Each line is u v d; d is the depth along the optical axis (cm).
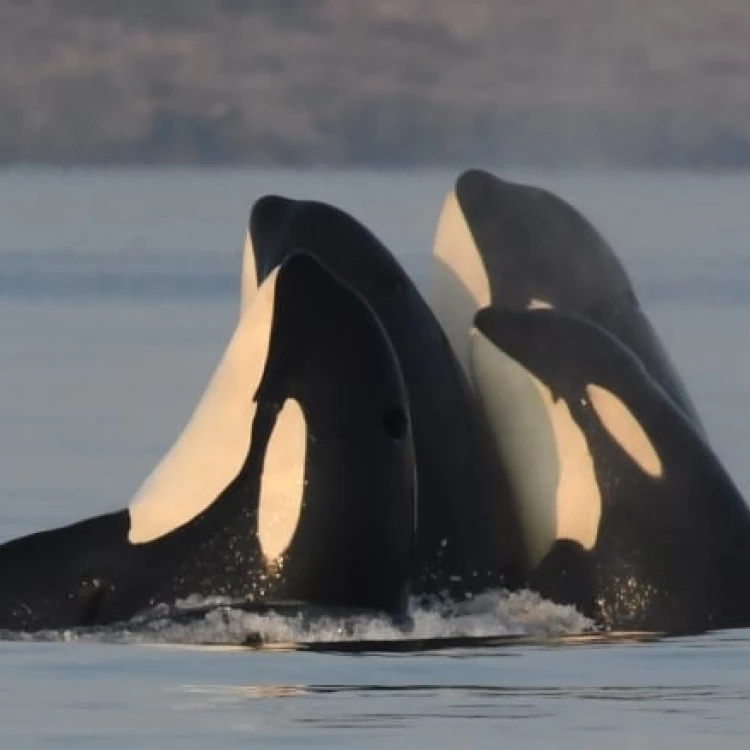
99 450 9375
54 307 15362
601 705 5378
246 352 5997
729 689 5519
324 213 6394
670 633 6094
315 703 5369
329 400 5906
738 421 9675
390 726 5188
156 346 12750
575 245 6694
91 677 5588
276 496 5912
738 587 6188
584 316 6606
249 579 5916
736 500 6288
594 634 6091
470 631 6059
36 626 5962
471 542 6212
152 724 5212
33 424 10075
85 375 11594
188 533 5969
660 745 5053
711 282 15812
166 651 5806
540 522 6366
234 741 5075
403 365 6238
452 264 6738
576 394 6334
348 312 5953
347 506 5891
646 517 6241
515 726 5197
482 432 6400
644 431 6297
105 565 5991
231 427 5981
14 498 8319
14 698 5428
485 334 6419
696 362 11662
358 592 5925
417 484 6150
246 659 5731
